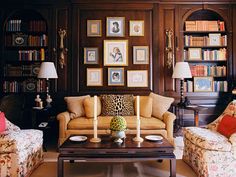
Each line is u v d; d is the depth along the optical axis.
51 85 4.68
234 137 2.56
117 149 2.52
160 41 4.69
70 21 4.68
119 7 4.66
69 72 4.68
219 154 2.57
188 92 4.73
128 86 4.68
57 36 4.68
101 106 4.24
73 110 4.08
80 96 4.43
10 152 2.52
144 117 4.06
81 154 2.52
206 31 4.77
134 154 2.54
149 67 4.68
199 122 4.56
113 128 2.76
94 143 2.68
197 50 4.80
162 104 4.13
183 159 3.35
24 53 4.73
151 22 4.69
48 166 3.16
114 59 4.69
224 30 4.78
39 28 4.77
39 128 4.05
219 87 4.77
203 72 4.79
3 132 2.87
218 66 4.84
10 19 4.80
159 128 3.82
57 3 4.66
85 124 3.79
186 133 3.18
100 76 4.69
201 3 4.70
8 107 3.98
